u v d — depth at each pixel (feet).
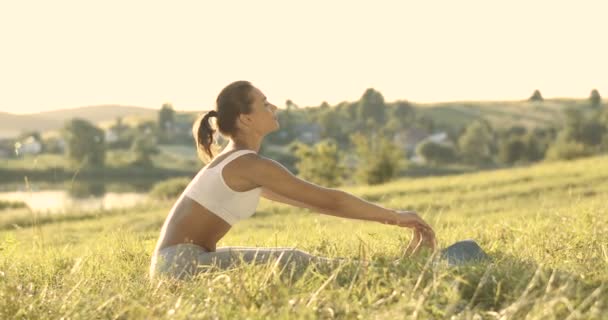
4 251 21.74
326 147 197.57
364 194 91.61
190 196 16.51
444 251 17.83
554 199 72.08
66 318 13.28
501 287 14.21
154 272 16.19
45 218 74.74
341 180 205.26
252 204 16.66
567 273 15.20
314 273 14.58
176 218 16.56
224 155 16.57
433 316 12.56
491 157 590.96
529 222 28.91
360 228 42.01
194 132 17.29
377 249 20.68
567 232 24.08
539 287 14.07
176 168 497.46
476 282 14.52
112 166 466.29
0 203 105.81
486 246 22.61
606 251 18.85
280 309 12.58
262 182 16.28
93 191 306.55
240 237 37.09
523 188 86.17
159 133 636.07
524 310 12.59
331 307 12.77
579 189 80.94
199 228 16.38
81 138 463.01
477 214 59.93
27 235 55.01
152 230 62.28
